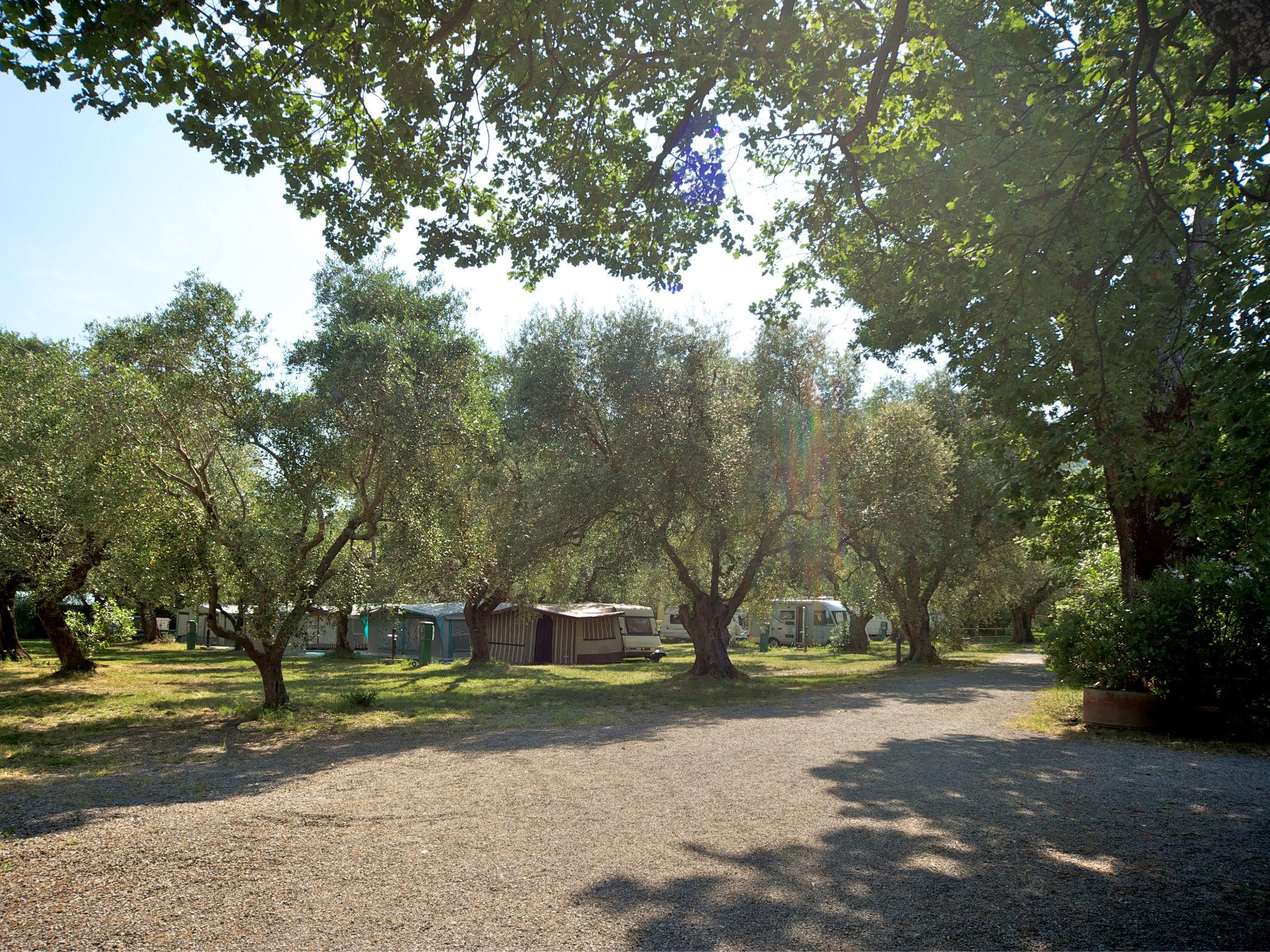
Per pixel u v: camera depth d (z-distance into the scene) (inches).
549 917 171.8
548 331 799.7
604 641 1302.9
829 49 287.7
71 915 173.5
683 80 325.4
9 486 651.5
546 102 305.9
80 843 230.2
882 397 1102.4
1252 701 418.9
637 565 772.0
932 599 1136.8
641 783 315.9
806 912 173.2
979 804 273.6
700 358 762.8
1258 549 242.7
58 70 249.1
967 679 839.1
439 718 570.9
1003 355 260.5
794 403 856.9
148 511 534.6
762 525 815.1
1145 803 274.8
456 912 175.0
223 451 612.7
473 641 1099.9
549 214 353.1
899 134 322.7
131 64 257.4
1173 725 437.1
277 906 178.9
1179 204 273.3
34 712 597.9
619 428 747.4
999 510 276.8
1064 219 251.8
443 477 621.6
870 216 331.0
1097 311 255.3
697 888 189.5
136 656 1253.7
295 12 240.8
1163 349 267.9
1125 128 273.1
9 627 1034.7
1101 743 408.5
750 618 1892.2
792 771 338.0
